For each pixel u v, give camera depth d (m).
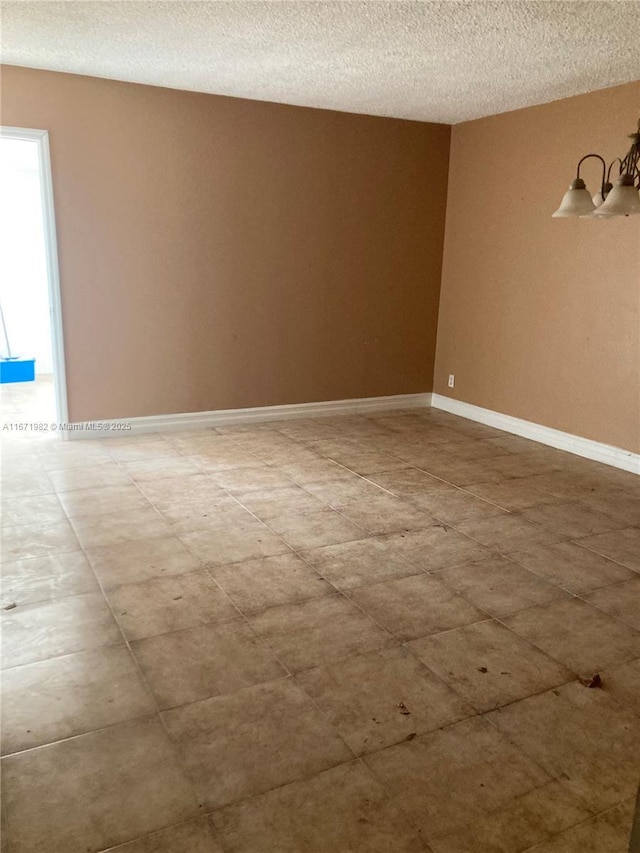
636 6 2.93
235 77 4.32
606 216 3.14
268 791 1.74
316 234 5.40
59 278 4.61
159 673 2.21
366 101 4.92
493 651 2.40
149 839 1.59
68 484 3.95
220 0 2.98
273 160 5.10
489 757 1.89
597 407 4.68
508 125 5.14
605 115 4.38
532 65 3.88
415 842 1.60
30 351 7.24
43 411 5.63
